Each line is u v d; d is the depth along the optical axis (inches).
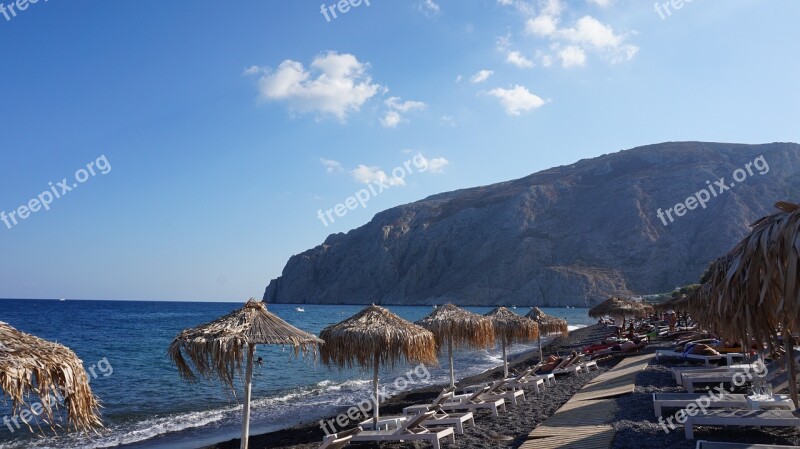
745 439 302.8
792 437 304.2
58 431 539.5
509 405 494.3
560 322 942.4
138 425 574.9
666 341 973.2
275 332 342.0
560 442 335.9
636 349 826.8
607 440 319.0
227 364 320.2
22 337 216.1
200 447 471.8
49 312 3646.7
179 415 628.1
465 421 435.8
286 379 915.4
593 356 812.0
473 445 367.2
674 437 311.6
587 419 387.5
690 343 658.2
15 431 533.3
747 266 156.1
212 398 740.7
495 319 736.3
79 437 518.3
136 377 932.6
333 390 794.8
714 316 193.6
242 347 326.6
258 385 851.4
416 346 442.9
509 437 381.7
